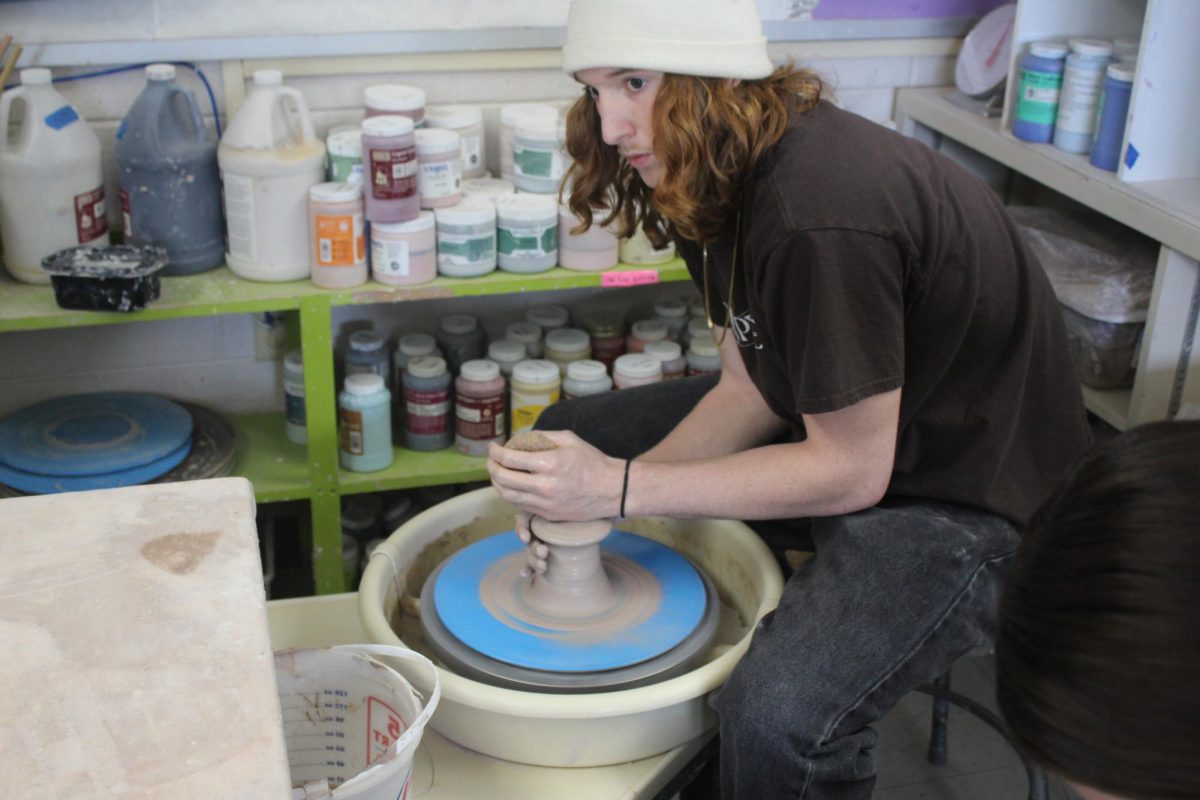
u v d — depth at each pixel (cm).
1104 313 218
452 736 152
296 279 222
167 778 77
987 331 157
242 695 84
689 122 142
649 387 202
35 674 86
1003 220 161
